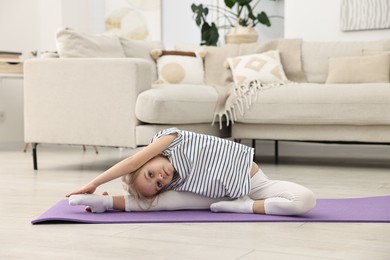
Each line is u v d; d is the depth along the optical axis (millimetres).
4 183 3350
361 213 2332
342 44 4809
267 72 4676
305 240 1897
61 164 4414
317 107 4023
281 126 4207
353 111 3941
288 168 4148
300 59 4840
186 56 4930
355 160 4750
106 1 6598
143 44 4902
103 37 4500
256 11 5969
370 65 4516
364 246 1814
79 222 2201
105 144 3881
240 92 4258
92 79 3893
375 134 3971
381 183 3344
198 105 4027
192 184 2383
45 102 4035
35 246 1846
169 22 6418
